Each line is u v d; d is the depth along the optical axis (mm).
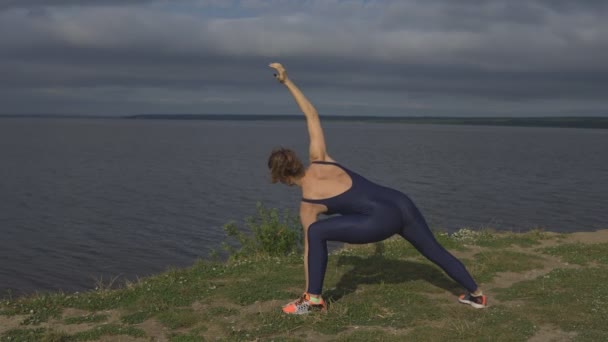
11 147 108188
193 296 7062
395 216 5938
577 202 40031
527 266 8617
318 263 6156
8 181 53062
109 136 176000
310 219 6137
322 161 6176
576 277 7797
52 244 27328
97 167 68125
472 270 8328
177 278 8008
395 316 6246
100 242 27672
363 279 7871
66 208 38031
